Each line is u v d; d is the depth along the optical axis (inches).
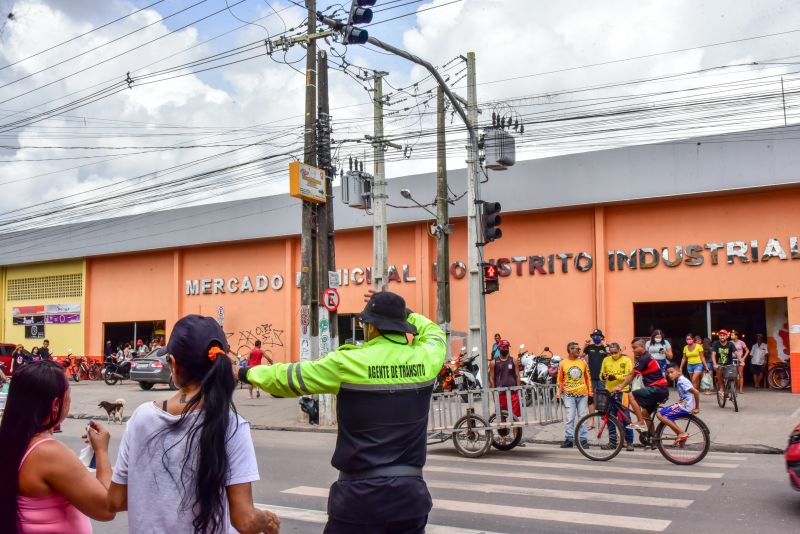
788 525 286.4
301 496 354.0
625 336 847.1
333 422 669.9
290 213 1108.5
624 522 292.0
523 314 910.4
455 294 962.1
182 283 1254.3
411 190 986.1
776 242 772.0
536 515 305.3
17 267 1486.2
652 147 821.2
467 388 676.7
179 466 112.7
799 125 749.9
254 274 1171.9
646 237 844.0
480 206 566.6
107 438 140.3
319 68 651.5
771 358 801.6
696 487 362.6
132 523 114.8
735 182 775.7
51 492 124.4
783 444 509.0
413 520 145.8
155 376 1033.5
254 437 615.2
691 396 442.0
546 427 606.9
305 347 654.5
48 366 129.0
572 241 885.2
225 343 122.6
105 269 1360.7
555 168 875.4
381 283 842.8
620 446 455.5
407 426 147.6
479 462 455.8
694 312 840.3
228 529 119.0
